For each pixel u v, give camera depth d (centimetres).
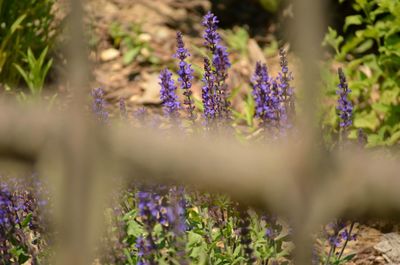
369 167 96
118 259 340
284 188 94
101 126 98
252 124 619
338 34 810
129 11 880
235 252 380
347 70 658
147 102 730
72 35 105
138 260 362
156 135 96
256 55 822
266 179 93
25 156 96
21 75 713
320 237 371
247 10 897
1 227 373
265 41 848
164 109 401
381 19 724
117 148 96
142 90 754
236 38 844
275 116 412
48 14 729
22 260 379
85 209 102
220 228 392
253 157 94
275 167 94
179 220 335
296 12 102
